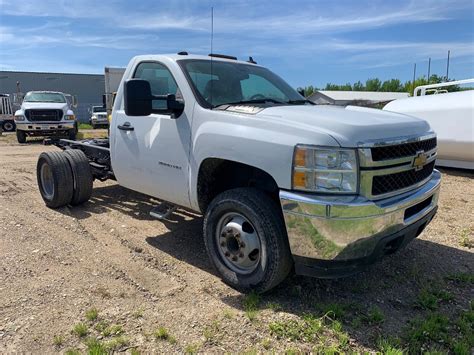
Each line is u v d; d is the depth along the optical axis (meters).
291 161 2.88
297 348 2.65
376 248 2.90
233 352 2.61
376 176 2.87
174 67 3.96
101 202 6.10
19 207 5.77
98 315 3.00
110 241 4.55
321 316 3.03
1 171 9.00
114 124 4.57
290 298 3.31
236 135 3.23
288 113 3.22
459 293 3.49
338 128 2.86
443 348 2.70
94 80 44.28
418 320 2.98
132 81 3.51
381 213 2.82
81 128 32.09
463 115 8.84
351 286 3.54
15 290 3.34
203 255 4.21
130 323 2.92
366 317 3.03
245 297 3.32
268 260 3.11
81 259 4.02
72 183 5.53
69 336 2.74
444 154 9.30
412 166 3.15
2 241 4.41
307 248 2.89
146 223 5.18
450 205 6.33
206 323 2.93
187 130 3.71
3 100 25.67
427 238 4.78
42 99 17.77
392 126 3.10
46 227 4.91
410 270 3.85
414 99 10.24
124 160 4.46
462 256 4.27
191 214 5.55
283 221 3.10
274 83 4.57
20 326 2.83
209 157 3.44
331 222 2.74
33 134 16.81
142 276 3.70
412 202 3.08
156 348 2.64
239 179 3.74
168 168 3.93
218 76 4.05
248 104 3.75
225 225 3.48
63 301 3.19
